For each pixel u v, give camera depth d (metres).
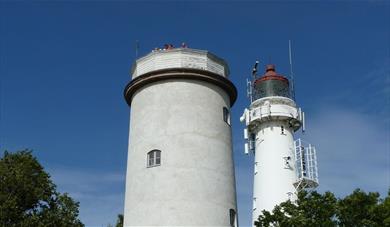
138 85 28.98
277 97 46.56
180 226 25.27
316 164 45.19
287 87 48.03
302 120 47.00
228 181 27.48
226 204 26.81
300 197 28.80
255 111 46.88
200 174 26.48
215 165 27.16
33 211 31.77
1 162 32.38
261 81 48.31
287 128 46.56
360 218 27.64
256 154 46.72
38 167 33.38
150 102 28.22
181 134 27.05
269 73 48.75
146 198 26.14
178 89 28.02
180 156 26.58
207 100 28.34
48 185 32.91
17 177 31.27
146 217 25.80
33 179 32.66
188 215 25.50
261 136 46.62
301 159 45.25
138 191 26.61
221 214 26.33
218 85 29.20
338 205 27.86
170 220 25.36
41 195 31.91
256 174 45.97
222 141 28.14
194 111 27.69
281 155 45.19
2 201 30.33
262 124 46.81
